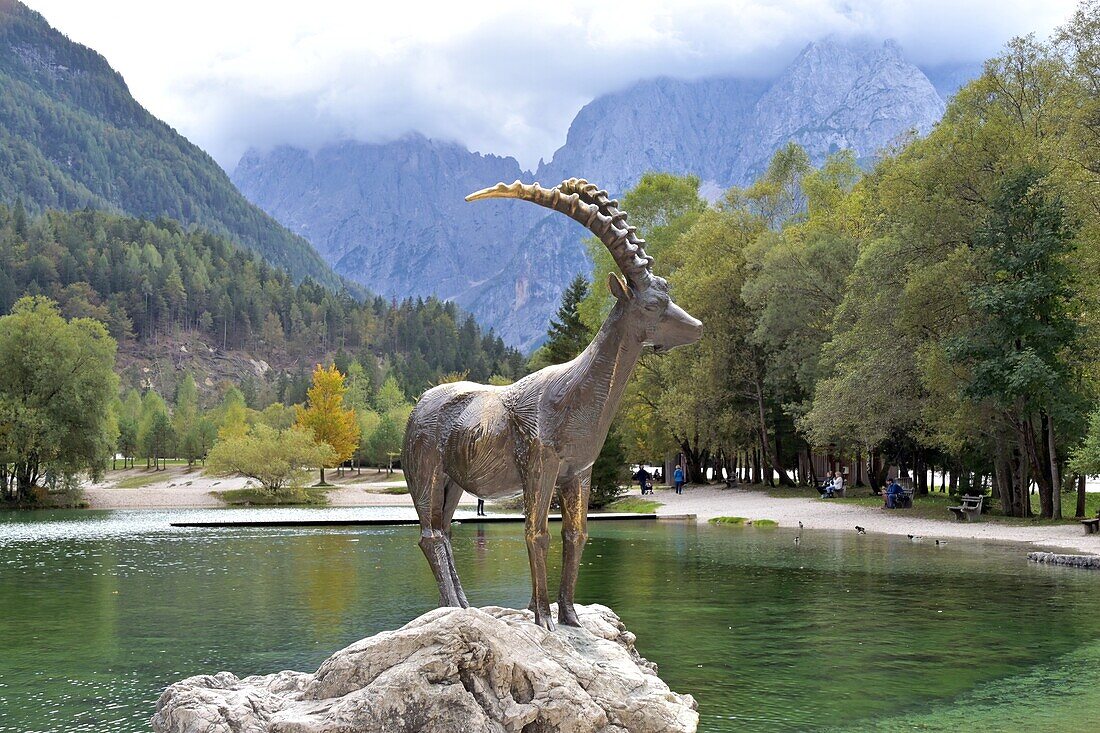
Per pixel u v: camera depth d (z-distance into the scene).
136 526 40.22
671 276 57.00
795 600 16.80
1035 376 29.06
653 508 45.75
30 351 58.12
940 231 34.47
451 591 9.23
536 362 75.75
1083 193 29.03
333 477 98.44
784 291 45.59
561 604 9.45
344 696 7.46
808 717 9.43
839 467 59.16
